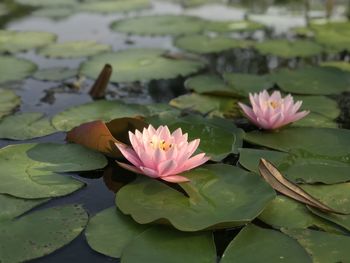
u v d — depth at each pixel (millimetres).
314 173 1795
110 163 1915
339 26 3885
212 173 1754
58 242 1448
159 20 4199
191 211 1540
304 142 2018
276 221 1551
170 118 2160
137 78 2830
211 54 3346
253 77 2822
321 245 1432
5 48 3422
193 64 3068
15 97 2557
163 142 1745
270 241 1425
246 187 1649
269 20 4270
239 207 1545
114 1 5305
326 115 2320
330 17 4293
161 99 2586
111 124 1938
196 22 4133
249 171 1802
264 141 2025
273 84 2711
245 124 2260
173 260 1361
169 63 3070
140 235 1458
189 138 2012
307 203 1612
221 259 1367
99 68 2984
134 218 1502
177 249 1403
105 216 1563
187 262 1354
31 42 3580
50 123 2236
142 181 1719
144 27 4000
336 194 1681
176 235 1459
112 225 1519
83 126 1985
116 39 3758
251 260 1356
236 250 1395
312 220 1553
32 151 1940
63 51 3361
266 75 2855
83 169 1824
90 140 1933
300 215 1577
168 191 1657
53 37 3725
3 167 1827
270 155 1913
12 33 3799
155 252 1390
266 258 1359
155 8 5020
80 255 1401
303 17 4340
